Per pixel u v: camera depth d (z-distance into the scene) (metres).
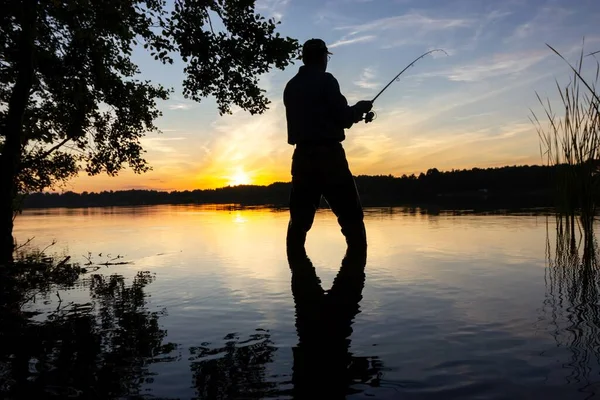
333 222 8.33
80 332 1.99
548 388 1.34
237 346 1.76
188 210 18.92
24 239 7.28
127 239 6.41
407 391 1.34
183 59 9.02
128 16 7.84
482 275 3.10
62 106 10.25
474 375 1.44
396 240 5.26
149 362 1.61
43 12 7.92
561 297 2.43
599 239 4.82
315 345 1.76
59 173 11.16
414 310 2.23
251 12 8.82
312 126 4.25
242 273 3.38
